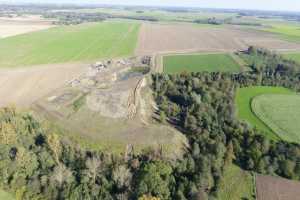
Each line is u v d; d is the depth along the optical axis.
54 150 68.31
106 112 90.44
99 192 60.91
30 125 80.31
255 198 63.19
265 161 70.94
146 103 100.69
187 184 61.69
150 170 62.12
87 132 79.94
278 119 97.19
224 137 78.38
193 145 75.94
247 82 127.12
